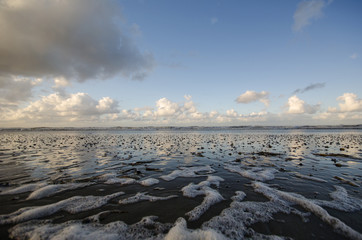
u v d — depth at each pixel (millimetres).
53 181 7867
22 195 6270
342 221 4668
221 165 11305
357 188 7113
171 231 4113
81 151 17062
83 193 6566
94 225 4453
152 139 33875
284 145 22141
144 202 5852
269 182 7918
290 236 4086
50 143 25141
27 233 4043
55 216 4879
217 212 5195
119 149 18719
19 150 17484
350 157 13617
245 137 38656
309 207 5352
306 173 9352
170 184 7703
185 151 17328
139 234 4105
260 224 4570
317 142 25938
